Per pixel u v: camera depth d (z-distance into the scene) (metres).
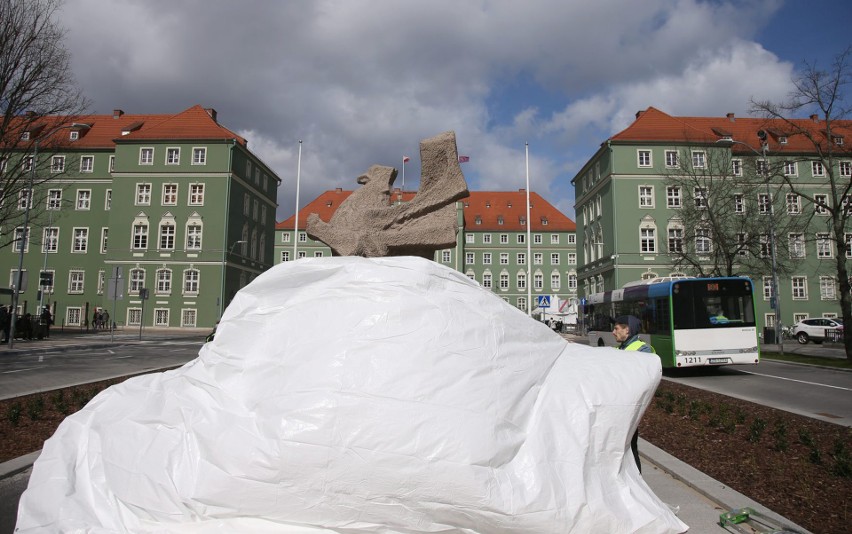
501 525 3.02
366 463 3.02
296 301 3.76
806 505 4.74
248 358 3.57
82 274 52.34
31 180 23.45
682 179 33.03
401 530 3.08
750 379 16.39
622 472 3.51
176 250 48.62
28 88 18.69
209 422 3.30
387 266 3.86
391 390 3.16
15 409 8.53
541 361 3.71
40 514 3.18
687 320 17.09
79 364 17.58
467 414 3.13
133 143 49.81
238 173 51.28
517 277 85.69
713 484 5.26
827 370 19.12
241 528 3.09
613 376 3.67
